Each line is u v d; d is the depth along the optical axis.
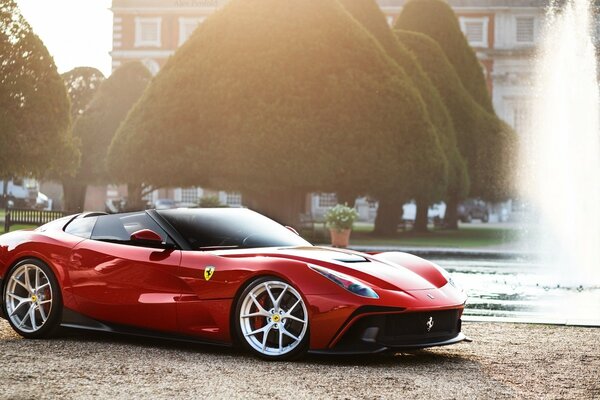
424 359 6.20
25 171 29.09
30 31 28.42
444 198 34.66
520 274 15.91
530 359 6.31
